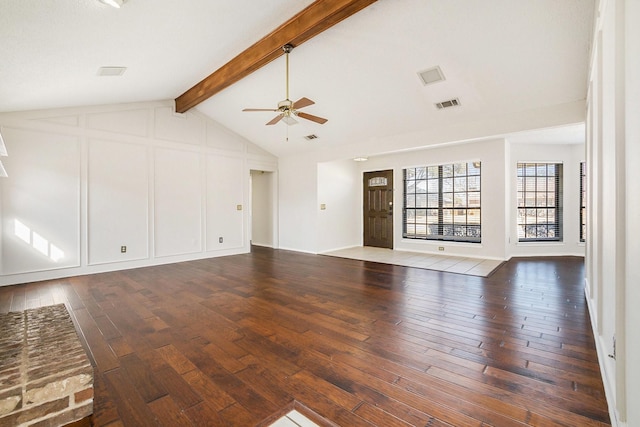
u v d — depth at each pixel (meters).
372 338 2.48
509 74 3.56
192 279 4.46
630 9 1.22
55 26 2.45
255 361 2.14
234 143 6.66
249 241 6.94
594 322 2.50
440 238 6.54
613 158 1.59
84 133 4.76
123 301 3.47
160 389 1.83
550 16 2.79
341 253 6.70
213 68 4.38
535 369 2.00
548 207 6.30
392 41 3.41
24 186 4.27
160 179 5.57
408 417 1.56
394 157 7.05
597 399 1.68
